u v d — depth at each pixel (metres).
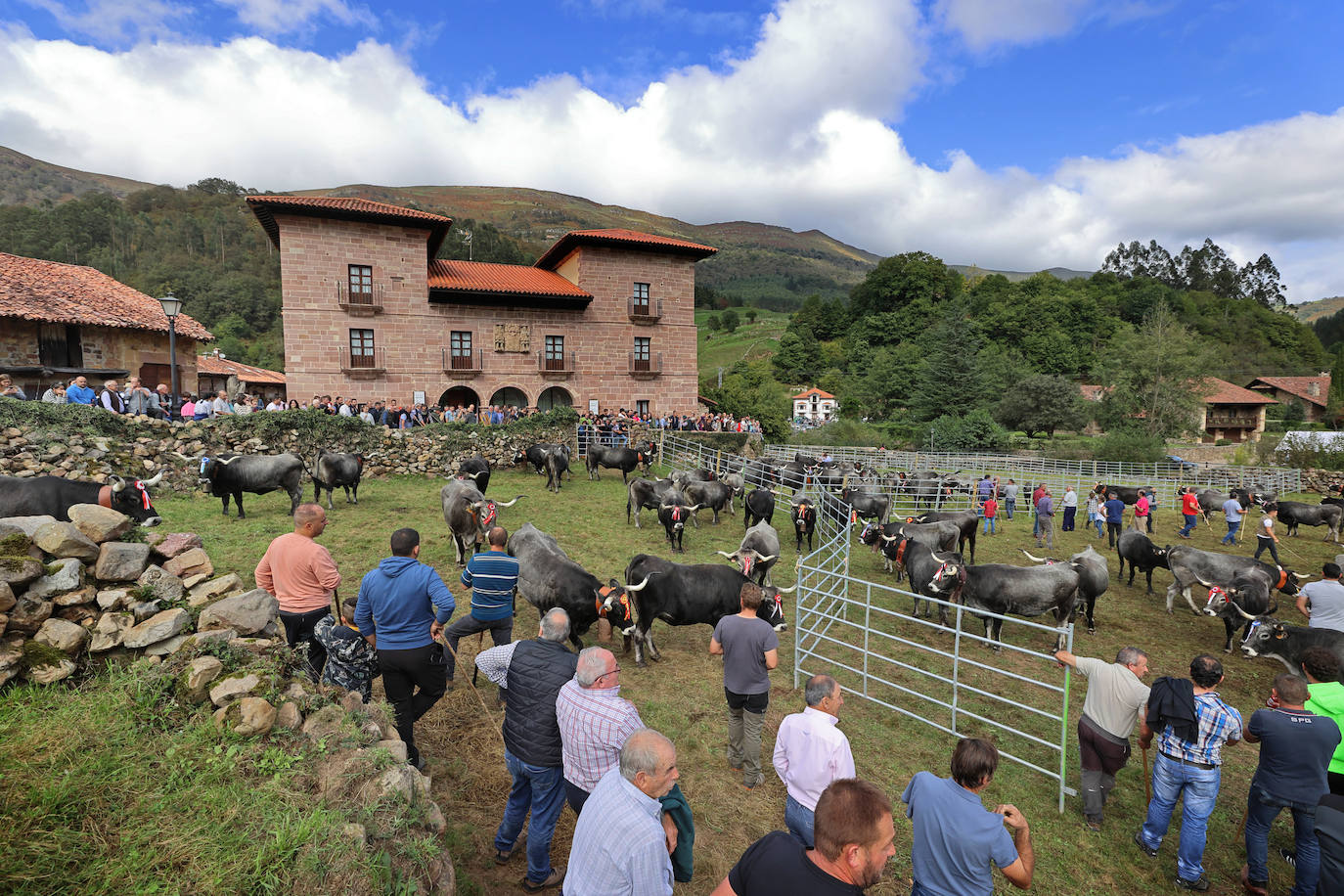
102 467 13.02
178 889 2.81
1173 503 26.52
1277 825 5.97
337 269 28.77
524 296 32.12
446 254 133.25
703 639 9.21
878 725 7.25
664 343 36.44
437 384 31.27
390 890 3.13
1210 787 4.89
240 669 4.20
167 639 4.35
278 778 3.52
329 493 15.22
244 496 15.48
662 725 6.78
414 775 3.78
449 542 12.74
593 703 3.60
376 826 3.35
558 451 19.94
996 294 98.50
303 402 28.42
